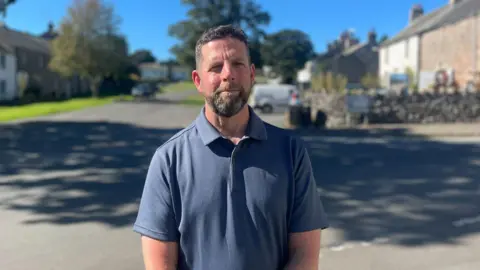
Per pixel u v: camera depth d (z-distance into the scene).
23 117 23.81
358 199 6.82
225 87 1.89
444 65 31.58
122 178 8.34
